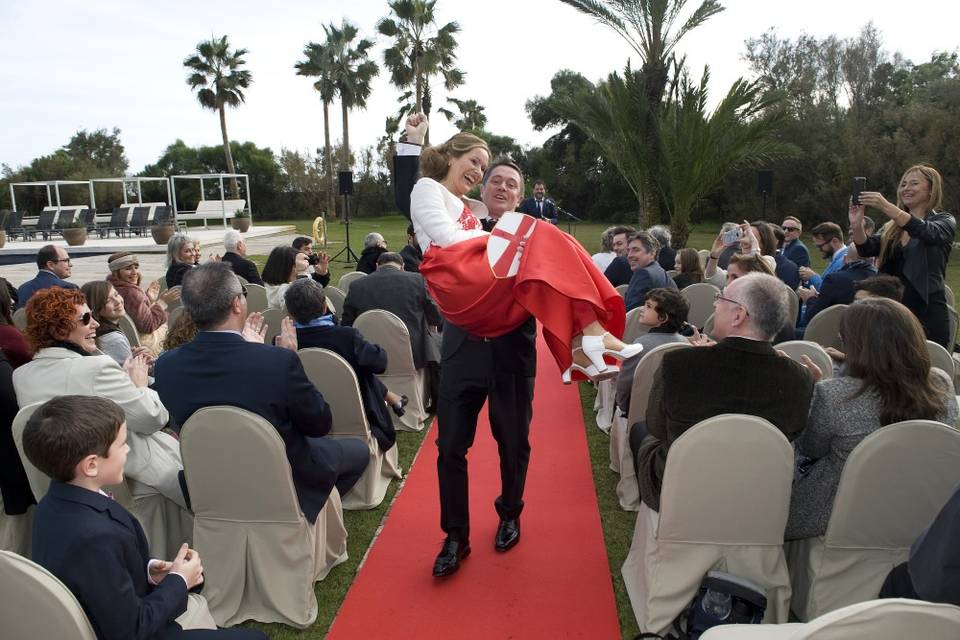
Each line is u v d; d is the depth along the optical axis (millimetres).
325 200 47438
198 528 2713
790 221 7523
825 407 2377
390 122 39344
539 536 3336
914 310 4238
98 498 1812
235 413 2494
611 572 3025
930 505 2246
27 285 5957
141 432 2793
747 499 2326
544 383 6102
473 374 2842
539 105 43000
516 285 2189
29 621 1579
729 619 2303
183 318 3512
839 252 6559
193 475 2611
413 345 4945
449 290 2285
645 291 4859
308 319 3729
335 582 2996
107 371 2676
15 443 2695
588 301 2121
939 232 4047
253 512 2658
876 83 25438
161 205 27688
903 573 1918
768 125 13297
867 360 2311
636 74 13852
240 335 2674
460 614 2711
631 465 3611
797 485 2512
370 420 3748
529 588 2889
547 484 3949
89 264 18359
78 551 1699
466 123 38719
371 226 34938
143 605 1806
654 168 14109
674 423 2420
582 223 38250
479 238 2338
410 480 4039
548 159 42625
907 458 2201
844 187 21531
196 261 6695
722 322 2373
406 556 3160
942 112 19266
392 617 2695
